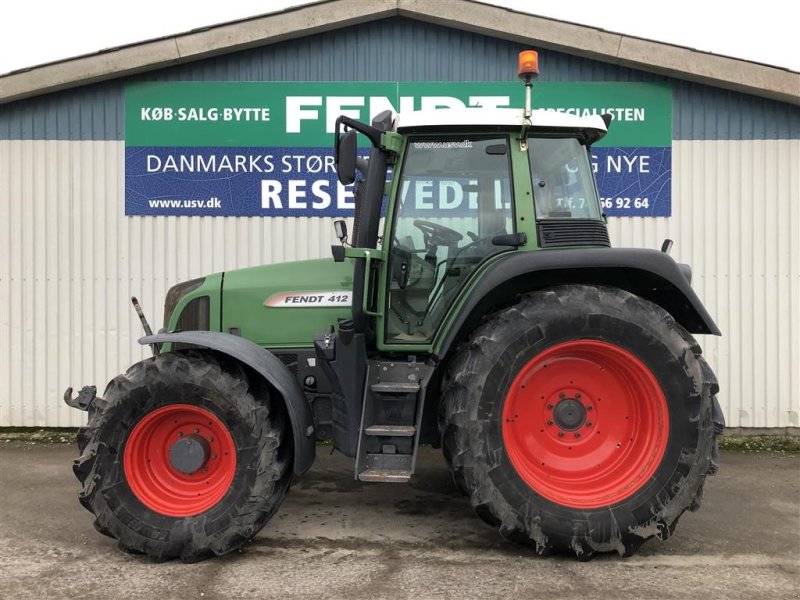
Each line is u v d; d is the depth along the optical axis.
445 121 3.51
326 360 3.49
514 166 3.56
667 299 3.57
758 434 5.88
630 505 3.15
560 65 5.91
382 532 3.68
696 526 3.76
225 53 5.93
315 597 2.84
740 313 5.89
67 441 5.79
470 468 3.15
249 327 3.90
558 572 3.11
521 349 3.19
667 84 5.89
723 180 5.91
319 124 5.97
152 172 5.99
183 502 3.29
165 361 3.26
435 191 3.64
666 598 2.84
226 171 6.00
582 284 3.41
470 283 3.48
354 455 3.43
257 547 3.44
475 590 2.91
